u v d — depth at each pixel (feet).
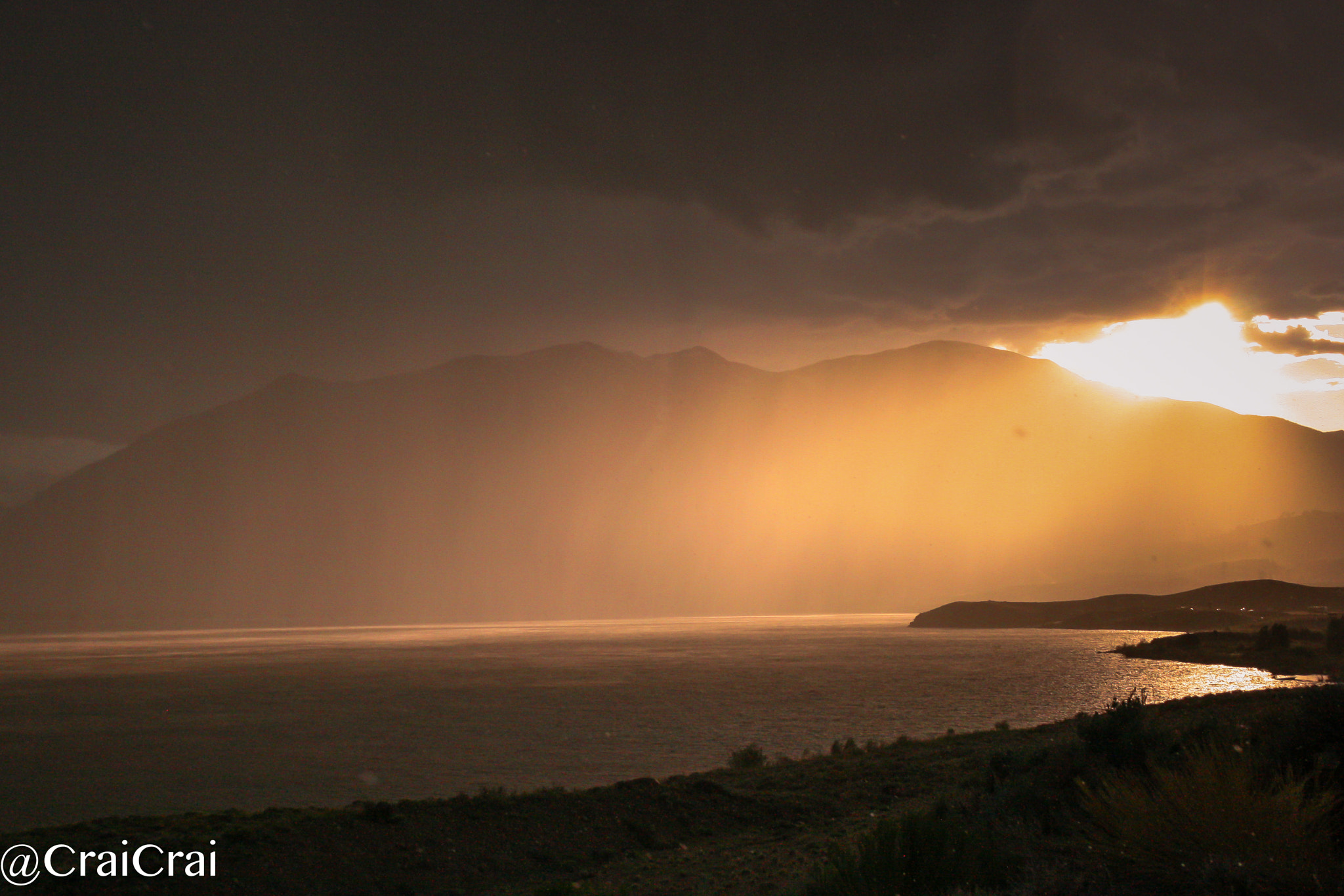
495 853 53.42
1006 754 60.03
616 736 132.77
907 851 34.12
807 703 176.55
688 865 51.26
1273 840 29.94
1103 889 30.07
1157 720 74.23
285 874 47.73
